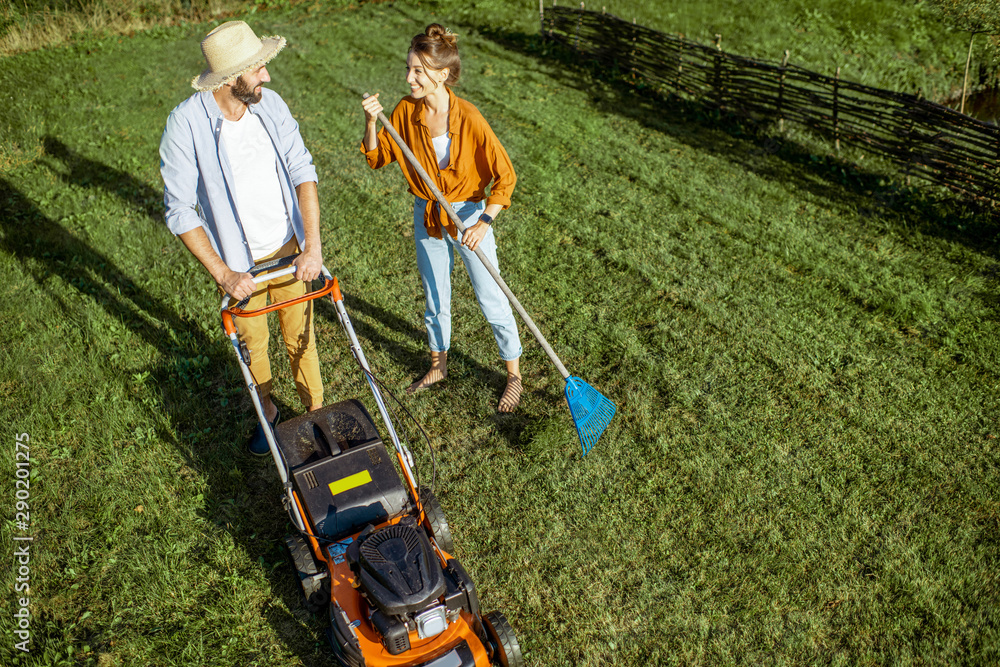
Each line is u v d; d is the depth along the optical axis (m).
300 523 3.22
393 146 3.95
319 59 10.62
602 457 4.27
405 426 4.48
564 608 3.49
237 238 3.53
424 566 2.81
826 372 4.83
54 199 6.82
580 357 5.02
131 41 11.73
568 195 6.96
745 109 8.50
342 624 2.88
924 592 3.49
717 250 6.14
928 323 5.23
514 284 5.73
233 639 3.34
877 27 11.86
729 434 4.39
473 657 2.84
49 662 3.23
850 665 3.24
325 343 5.16
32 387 4.68
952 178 6.85
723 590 3.55
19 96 9.24
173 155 3.22
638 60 9.65
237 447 4.30
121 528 3.84
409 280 5.84
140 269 5.84
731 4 12.84
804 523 3.85
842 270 5.85
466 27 11.96
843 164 7.50
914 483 4.05
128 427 4.45
